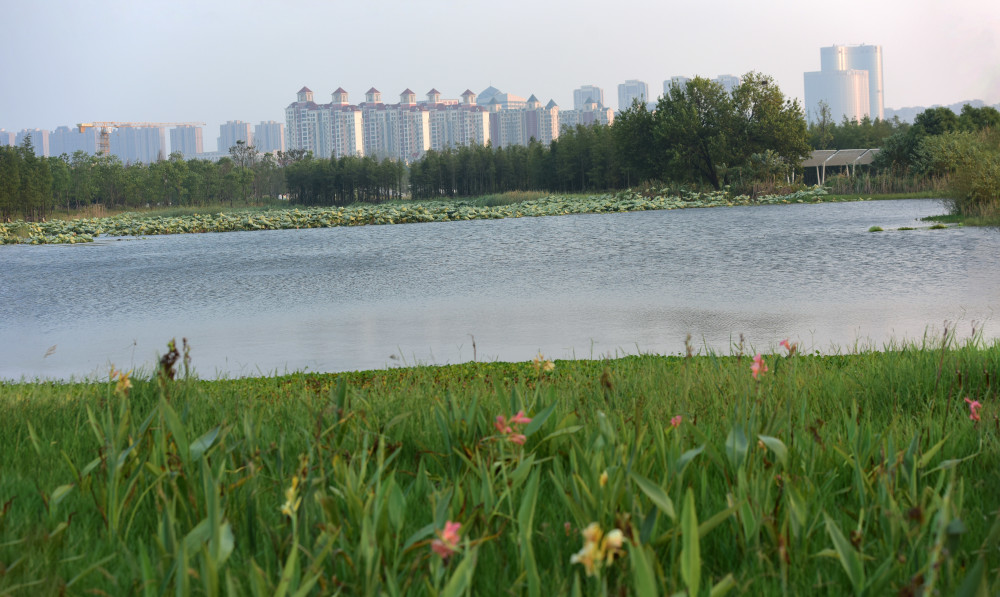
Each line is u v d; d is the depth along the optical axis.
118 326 15.65
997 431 4.64
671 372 7.25
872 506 3.30
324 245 36.78
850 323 12.33
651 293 16.73
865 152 75.69
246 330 14.38
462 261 26.05
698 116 66.44
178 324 15.52
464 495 3.31
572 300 16.22
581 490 3.18
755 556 2.92
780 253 23.80
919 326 11.81
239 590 2.61
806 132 65.12
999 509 3.41
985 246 22.97
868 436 4.02
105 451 4.09
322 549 2.76
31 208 82.81
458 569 2.35
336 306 16.98
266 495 3.80
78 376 10.90
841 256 22.23
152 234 55.59
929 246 23.67
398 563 2.77
